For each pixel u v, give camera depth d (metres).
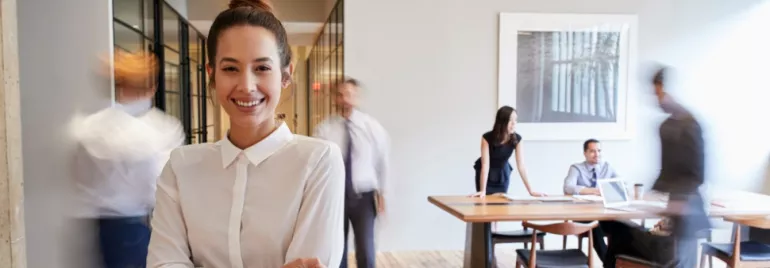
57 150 2.89
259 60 0.88
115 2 3.97
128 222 2.65
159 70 5.43
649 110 5.18
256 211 0.91
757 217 3.25
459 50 4.98
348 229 3.61
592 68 5.13
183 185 0.93
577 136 5.15
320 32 7.86
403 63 4.91
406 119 4.95
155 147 2.67
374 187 3.59
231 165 0.92
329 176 0.93
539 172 5.15
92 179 2.61
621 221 3.65
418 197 5.02
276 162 0.92
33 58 2.98
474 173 5.05
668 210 3.23
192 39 7.23
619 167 5.21
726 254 3.42
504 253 5.05
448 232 5.09
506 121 4.25
